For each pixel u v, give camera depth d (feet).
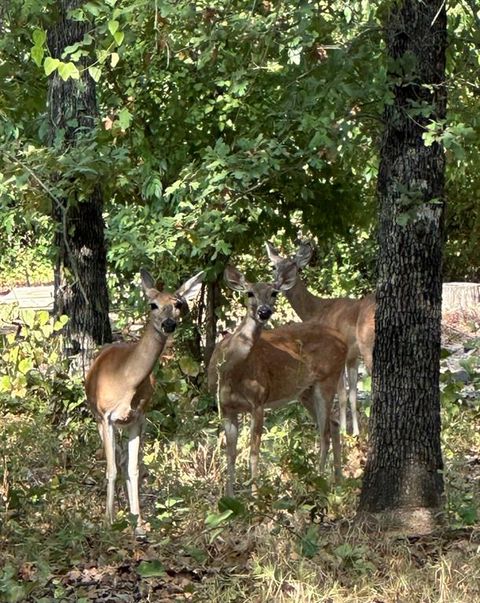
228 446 35.47
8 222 41.88
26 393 43.50
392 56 29.30
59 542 29.35
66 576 27.25
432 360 29.81
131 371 32.83
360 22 29.37
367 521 29.84
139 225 46.39
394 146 29.32
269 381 37.52
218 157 42.14
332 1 28.84
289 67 30.96
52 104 42.47
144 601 25.53
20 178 30.14
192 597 25.46
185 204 44.86
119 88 47.09
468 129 27.32
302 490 32.89
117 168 36.37
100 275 45.21
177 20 31.99
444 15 29.32
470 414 43.37
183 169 45.16
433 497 29.76
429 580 25.52
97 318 45.03
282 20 29.63
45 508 32.12
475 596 24.62
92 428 41.16
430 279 29.60
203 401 45.70
